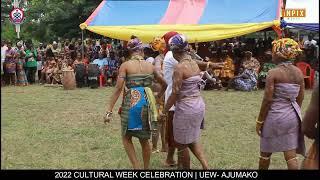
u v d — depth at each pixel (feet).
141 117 16.76
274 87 15.24
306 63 49.32
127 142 17.37
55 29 87.45
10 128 27.96
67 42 67.21
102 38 80.59
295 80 15.25
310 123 10.97
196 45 49.83
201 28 44.86
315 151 10.98
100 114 32.99
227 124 29.25
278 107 15.24
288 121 15.15
